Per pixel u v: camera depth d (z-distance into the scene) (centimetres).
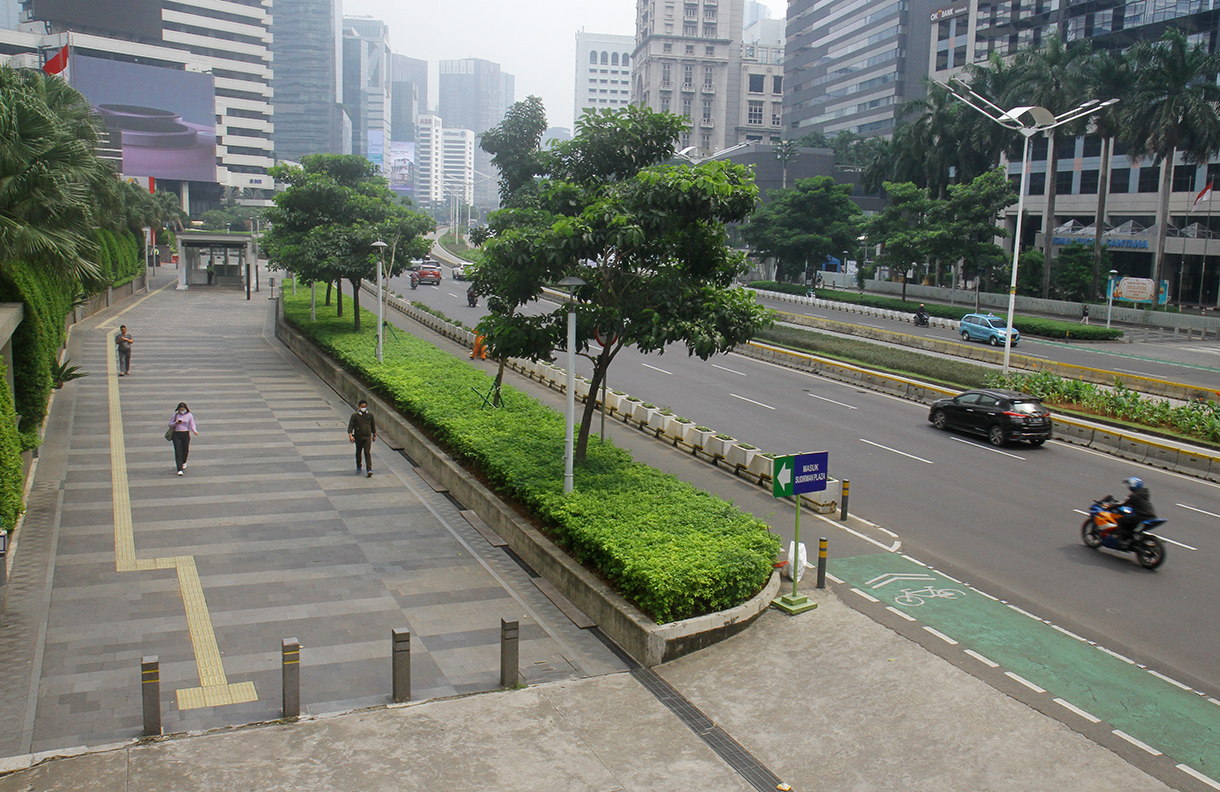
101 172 2820
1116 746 947
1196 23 6788
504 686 1051
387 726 949
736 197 1527
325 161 3694
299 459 2080
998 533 1695
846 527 1720
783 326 5278
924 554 1570
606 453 1828
